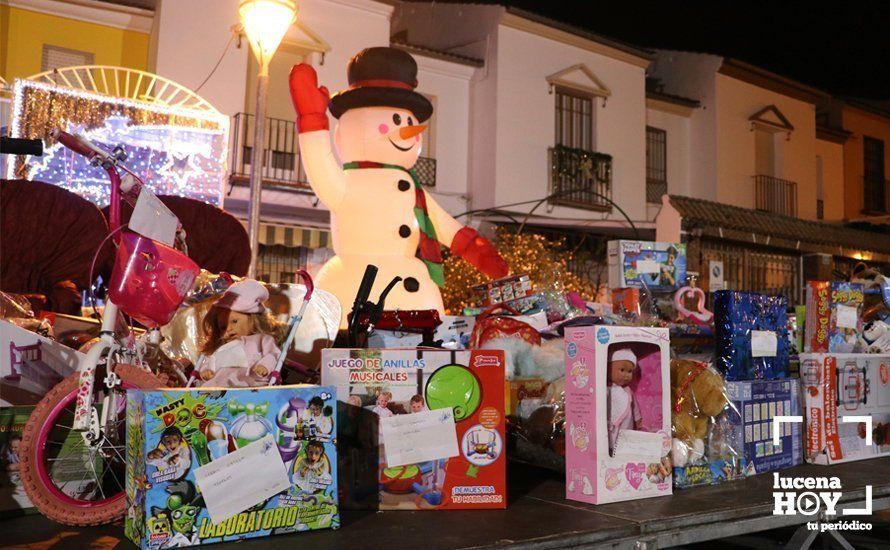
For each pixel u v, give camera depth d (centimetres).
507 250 1299
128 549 229
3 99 704
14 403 295
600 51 1705
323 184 526
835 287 434
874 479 354
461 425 284
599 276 1634
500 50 1569
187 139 749
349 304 504
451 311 1195
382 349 283
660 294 473
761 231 1357
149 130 730
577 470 298
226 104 1272
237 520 233
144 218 279
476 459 283
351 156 550
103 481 282
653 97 1847
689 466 328
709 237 1300
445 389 284
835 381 405
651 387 312
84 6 1222
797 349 462
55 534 246
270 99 1336
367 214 529
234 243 568
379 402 280
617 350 305
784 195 2006
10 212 461
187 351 333
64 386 264
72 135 273
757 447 367
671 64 1978
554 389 351
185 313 334
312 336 373
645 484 305
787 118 2039
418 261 545
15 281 470
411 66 556
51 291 479
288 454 243
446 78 1583
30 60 1192
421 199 556
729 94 1930
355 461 277
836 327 430
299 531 243
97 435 263
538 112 1605
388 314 379
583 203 1636
